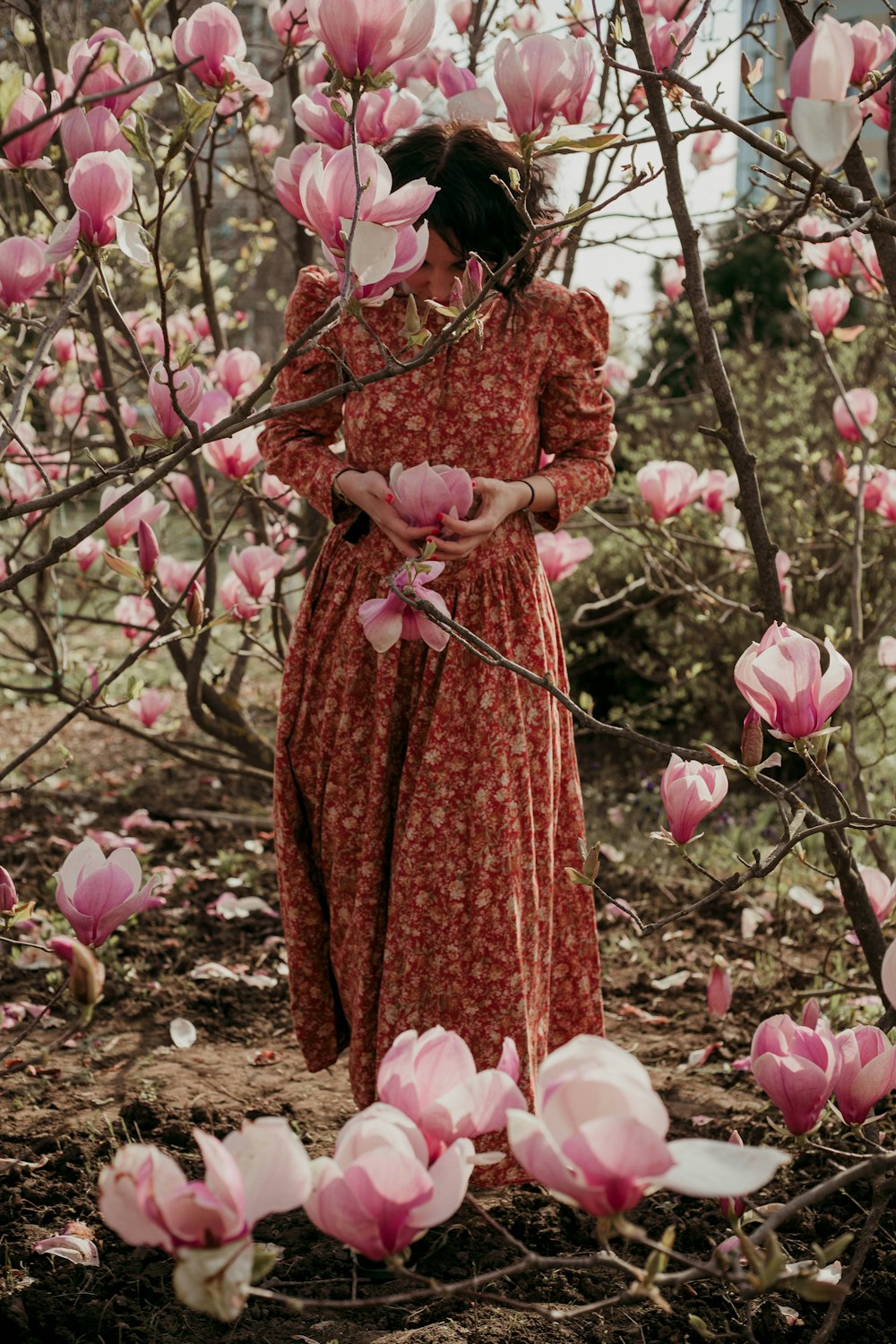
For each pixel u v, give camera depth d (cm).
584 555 338
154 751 532
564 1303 191
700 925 360
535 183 202
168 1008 305
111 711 562
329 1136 245
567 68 154
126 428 360
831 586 496
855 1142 226
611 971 335
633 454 600
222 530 291
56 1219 209
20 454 312
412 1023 207
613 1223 88
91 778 494
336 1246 204
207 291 384
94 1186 220
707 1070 274
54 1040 287
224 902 356
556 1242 206
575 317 212
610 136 149
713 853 417
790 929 352
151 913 358
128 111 177
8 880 160
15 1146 235
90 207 157
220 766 396
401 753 211
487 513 197
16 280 180
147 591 207
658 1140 83
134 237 159
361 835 215
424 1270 198
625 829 446
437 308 148
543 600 218
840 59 126
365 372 207
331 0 134
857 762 279
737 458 196
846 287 307
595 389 218
